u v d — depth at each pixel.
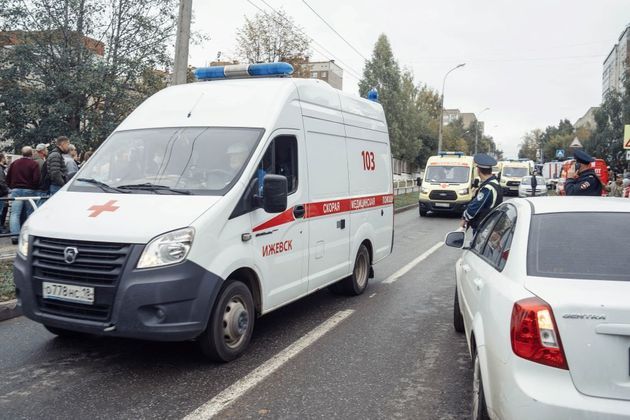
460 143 72.75
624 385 2.62
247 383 4.40
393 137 47.94
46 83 17.00
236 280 4.94
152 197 4.74
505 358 2.88
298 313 6.67
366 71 48.84
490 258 4.00
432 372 4.73
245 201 4.92
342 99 7.14
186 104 5.80
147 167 5.18
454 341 5.61
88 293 4.29
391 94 48.25
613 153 40.72
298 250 5.85
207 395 4.16
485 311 3.39
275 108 5.54
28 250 4.60
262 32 26.02
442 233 15.58
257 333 5.79
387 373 4.69
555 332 2.72
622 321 2.64
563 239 3.32
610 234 3.31
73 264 4.35
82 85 16.38
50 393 4.16
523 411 2.70
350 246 7.20
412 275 9.25
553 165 41.28
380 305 7.13
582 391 2.65
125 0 17.34
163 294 4.16
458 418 3.85
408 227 17.22
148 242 4.23
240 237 4.84
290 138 5.75
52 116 16.66
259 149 5.16
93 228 4.38
